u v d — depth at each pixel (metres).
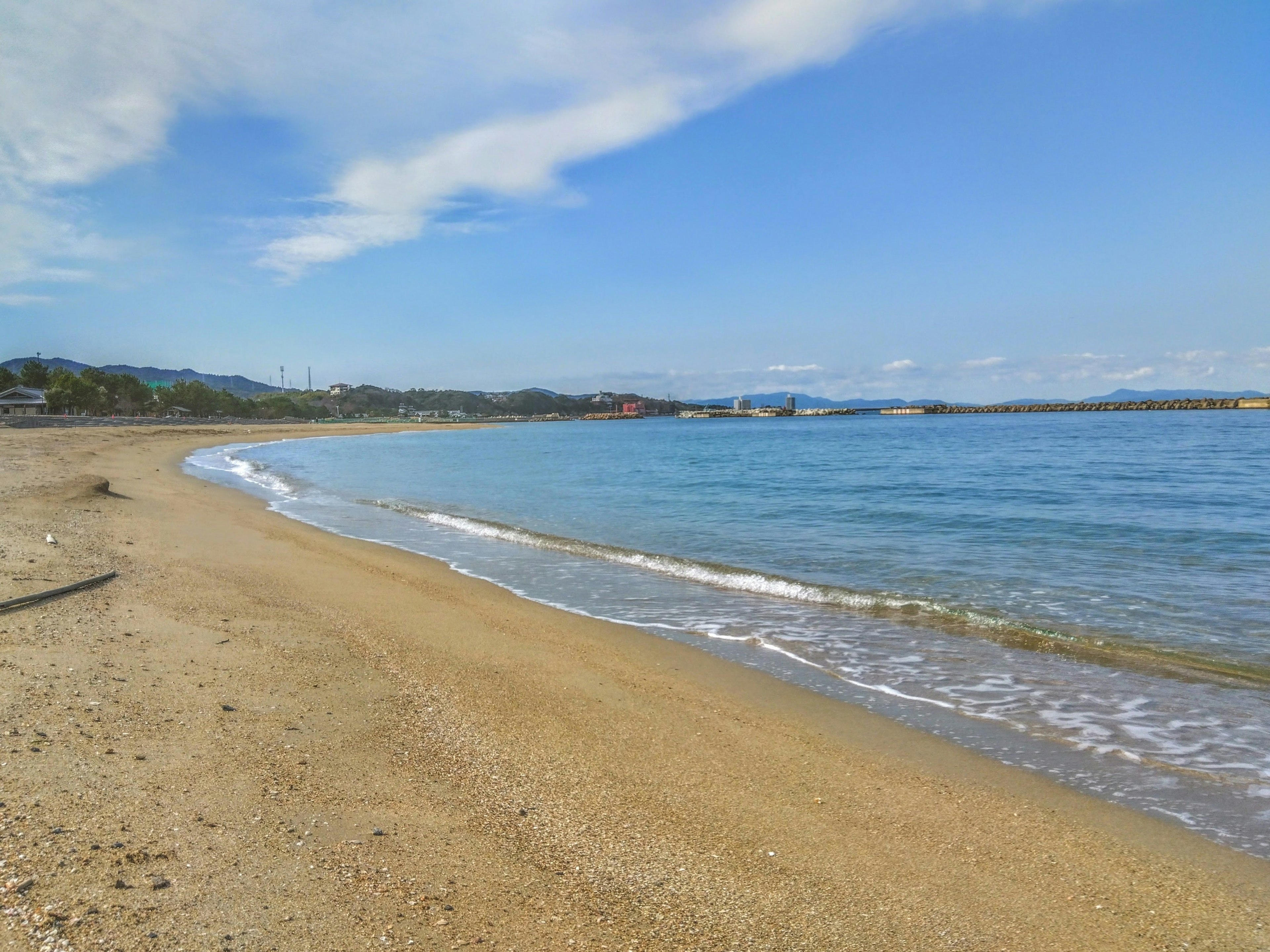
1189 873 4.03
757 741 5.82
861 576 11.93
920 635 8.82
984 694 6.93
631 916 3.43
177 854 3.59
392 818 4.23
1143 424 84.75
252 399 156.88
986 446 50.62
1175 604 9.98
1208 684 7.12
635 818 4.46
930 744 5.82
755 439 75.06
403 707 6.13
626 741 5.73
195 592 9.52
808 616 9.72
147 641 7.18
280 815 4.11
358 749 5.17
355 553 13.70
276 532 15.69
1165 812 4.75
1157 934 3.46
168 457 39.66
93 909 3.08
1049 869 4.04
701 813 4.58
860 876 3.90
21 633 7.00
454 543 15.31
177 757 4.71
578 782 4.95
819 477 29.70
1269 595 10.37
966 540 15.01
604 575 12.31
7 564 9.80
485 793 4.69
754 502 21.91
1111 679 7.29
